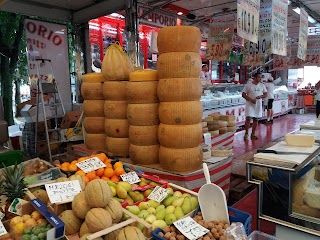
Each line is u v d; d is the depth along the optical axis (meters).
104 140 3.69
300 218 1.90
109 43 6.11
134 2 4.25
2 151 3.51
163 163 2.94
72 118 4.84
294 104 12.95
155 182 2.46
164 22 6.35
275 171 1.94
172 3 5.74
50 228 1.58
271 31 3.64
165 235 1.67
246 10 2.98
